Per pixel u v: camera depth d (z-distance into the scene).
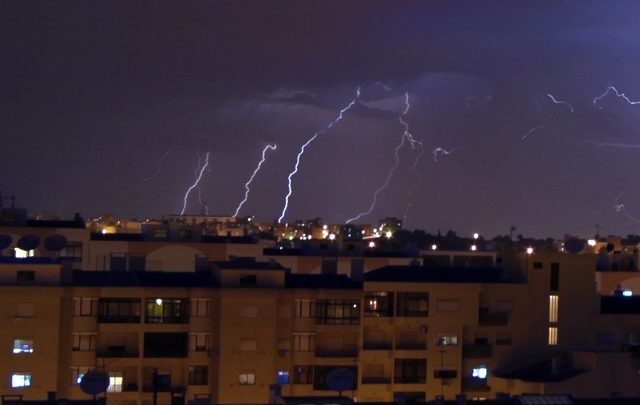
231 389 79.44
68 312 77.69
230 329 79.75
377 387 82.94
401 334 84.19
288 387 81.00
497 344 85.88
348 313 82.94
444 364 84.50
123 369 78.69
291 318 81.75
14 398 69.31
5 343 76.12
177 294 79.62
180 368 79.56
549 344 86.38
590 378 78.12
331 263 101.62
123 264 105.69
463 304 85.12
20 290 76.38
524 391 77.75
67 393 77.12
